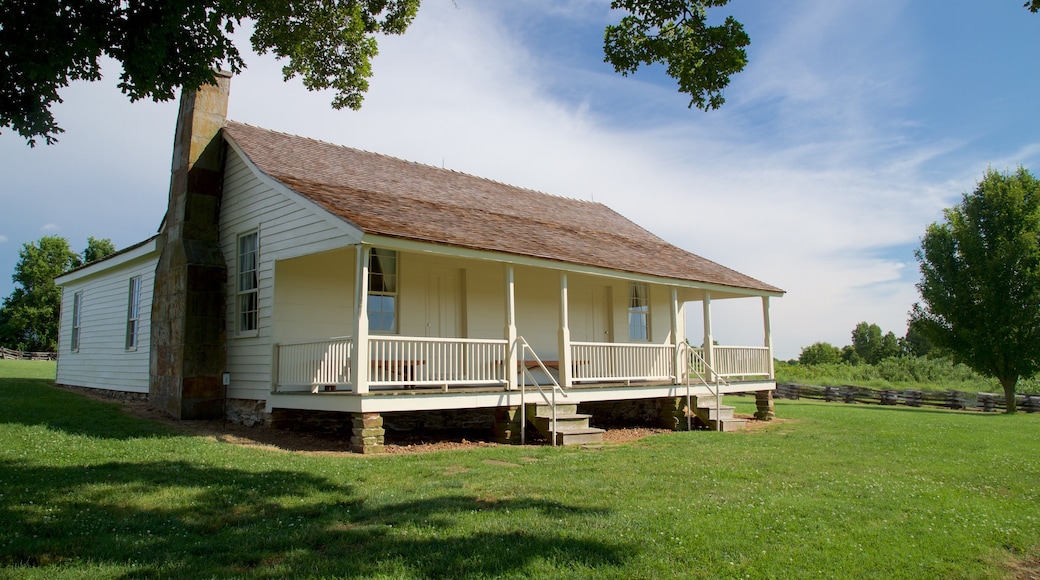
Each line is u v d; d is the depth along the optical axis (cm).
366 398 1019
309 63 1114
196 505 630
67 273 2041
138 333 1611
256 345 1276
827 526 601
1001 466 984
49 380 2205
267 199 1281
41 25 627
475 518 599
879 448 1167
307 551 501
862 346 8144
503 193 1872
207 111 1427
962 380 4112
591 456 1003
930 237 2695
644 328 1981
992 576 493
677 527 576
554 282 1723
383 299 1380
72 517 577
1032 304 2439
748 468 906
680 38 894
